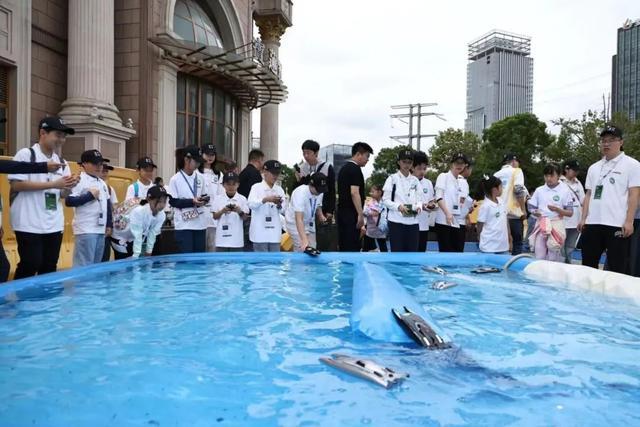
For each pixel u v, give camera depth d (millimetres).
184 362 2182
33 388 1864
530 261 4988
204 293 3752
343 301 3535
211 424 1564
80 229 5062
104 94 10852
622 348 2518
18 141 9594
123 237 5875
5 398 1767
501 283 4391
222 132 15414
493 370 2141
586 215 5484
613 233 5023
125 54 12016
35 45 10453
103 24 10797
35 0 10375
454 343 2541
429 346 2441
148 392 1831
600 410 1724
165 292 3762
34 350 2332
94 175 5176
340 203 6406
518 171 7949
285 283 4223
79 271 4324
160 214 5719
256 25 19438
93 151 5180
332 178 6867
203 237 6055
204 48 12297
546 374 2100
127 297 3555
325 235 7641
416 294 3904
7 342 2457
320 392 1841
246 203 6391
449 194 6934
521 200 7898
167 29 12383
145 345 2432
